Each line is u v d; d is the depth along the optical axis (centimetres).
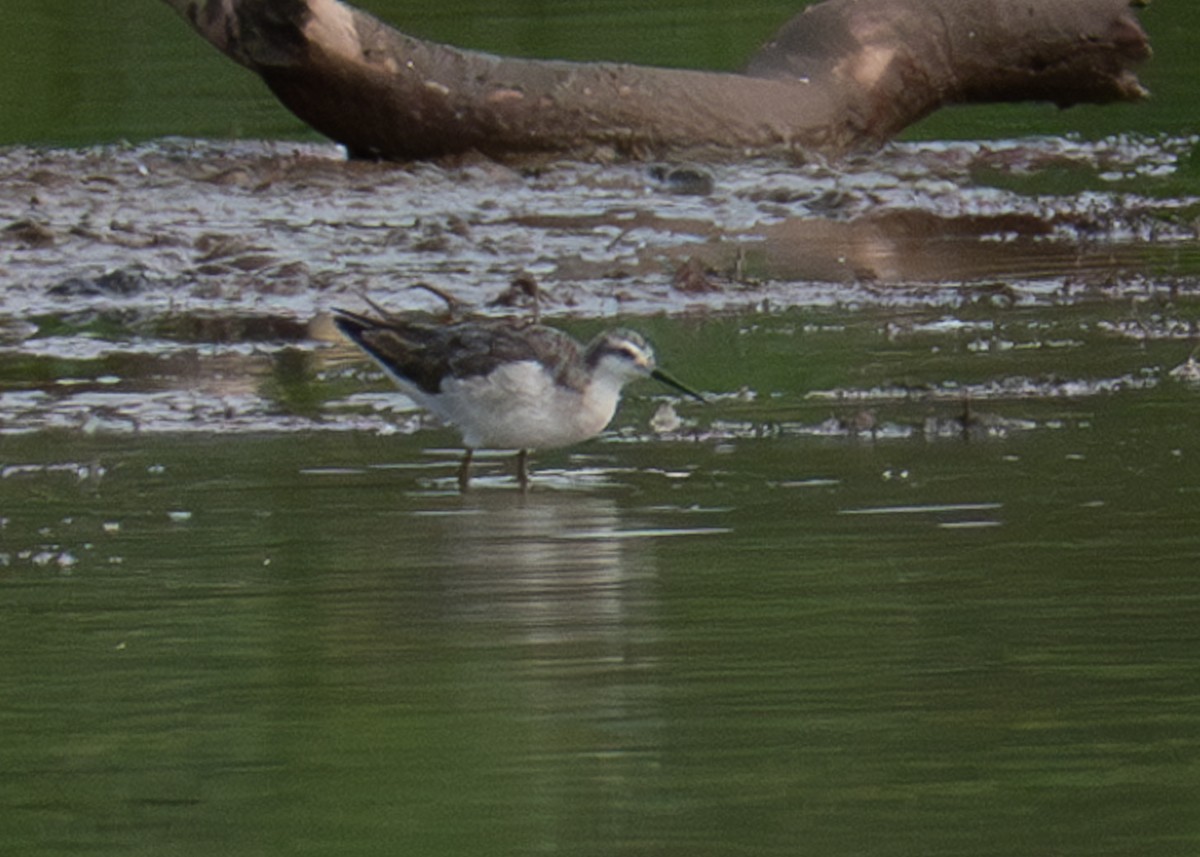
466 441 1268
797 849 734
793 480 1244
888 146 2478
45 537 1152
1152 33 3020
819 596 1016
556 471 1288
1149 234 2059
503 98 2253
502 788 794
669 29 2914
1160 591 1009
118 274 1812
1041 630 957
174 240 1956
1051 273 1875
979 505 1172
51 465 1307
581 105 2270
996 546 1092
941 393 1452
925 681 895
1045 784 788
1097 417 1372
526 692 895
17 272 1859
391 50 2219
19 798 796
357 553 1111
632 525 1156
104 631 991
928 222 2111
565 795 786
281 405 1470
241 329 1688
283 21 2158
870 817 762
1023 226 2098
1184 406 1392
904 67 2386
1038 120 2688
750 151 2316
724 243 2003
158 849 747
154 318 1727
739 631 965
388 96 2222
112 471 1297
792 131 2328
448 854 736
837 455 1300
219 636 979
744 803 775
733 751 825
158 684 916
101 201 2123
